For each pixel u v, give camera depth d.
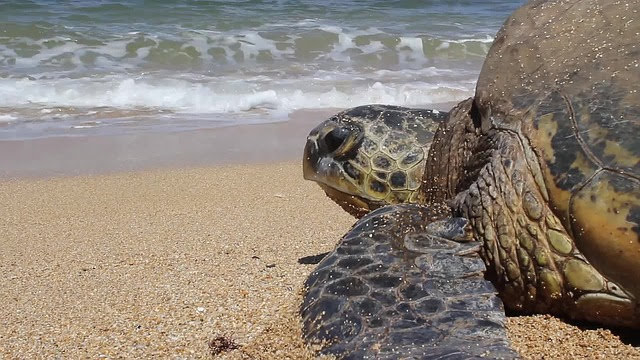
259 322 0.93
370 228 0.87
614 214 0.76
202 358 0.85
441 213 0.90
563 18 0.93
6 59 2.80
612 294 0.77
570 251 0.79
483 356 0.71
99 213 1.55
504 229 0.83
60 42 2.98
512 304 0.85
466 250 0.83
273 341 0.83
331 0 4.32
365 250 0.84
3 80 2.56
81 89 2.51
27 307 1.03
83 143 2.06
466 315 0.76
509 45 0.95
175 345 0.89
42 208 1.59
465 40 3.33
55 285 1.12
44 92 2.47
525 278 0.82
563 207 0.79
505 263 0.83
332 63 2.98
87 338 0.91
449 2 4.46
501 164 0.85
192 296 1.03
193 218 1.50
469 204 0.86
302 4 4.12
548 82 0.87
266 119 2.33
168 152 2.01
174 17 3.54
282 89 2.60
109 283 1.11
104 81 2.60
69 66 2.77
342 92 2.61
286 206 1.58
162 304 1.00
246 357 0.82
